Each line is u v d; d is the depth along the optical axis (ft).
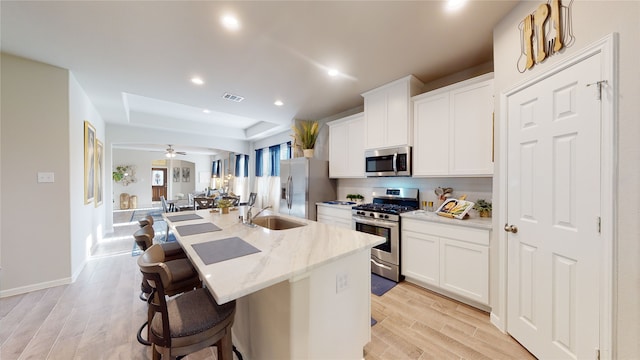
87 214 11.75
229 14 6.01
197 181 41.68
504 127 6.08
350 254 4.65
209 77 9.73
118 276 9.89
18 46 7.49
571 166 4.41
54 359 5.28
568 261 4.48
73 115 9.55
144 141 19.65
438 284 8.03
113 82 10.21
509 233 5.98
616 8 3.70
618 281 3.66
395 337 6.05
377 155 10.72
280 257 4.25
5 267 8.07
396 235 9.18
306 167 13.67
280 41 7.22
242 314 5.42
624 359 3.59
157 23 6.34
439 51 7.79
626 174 3.57
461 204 8.29
